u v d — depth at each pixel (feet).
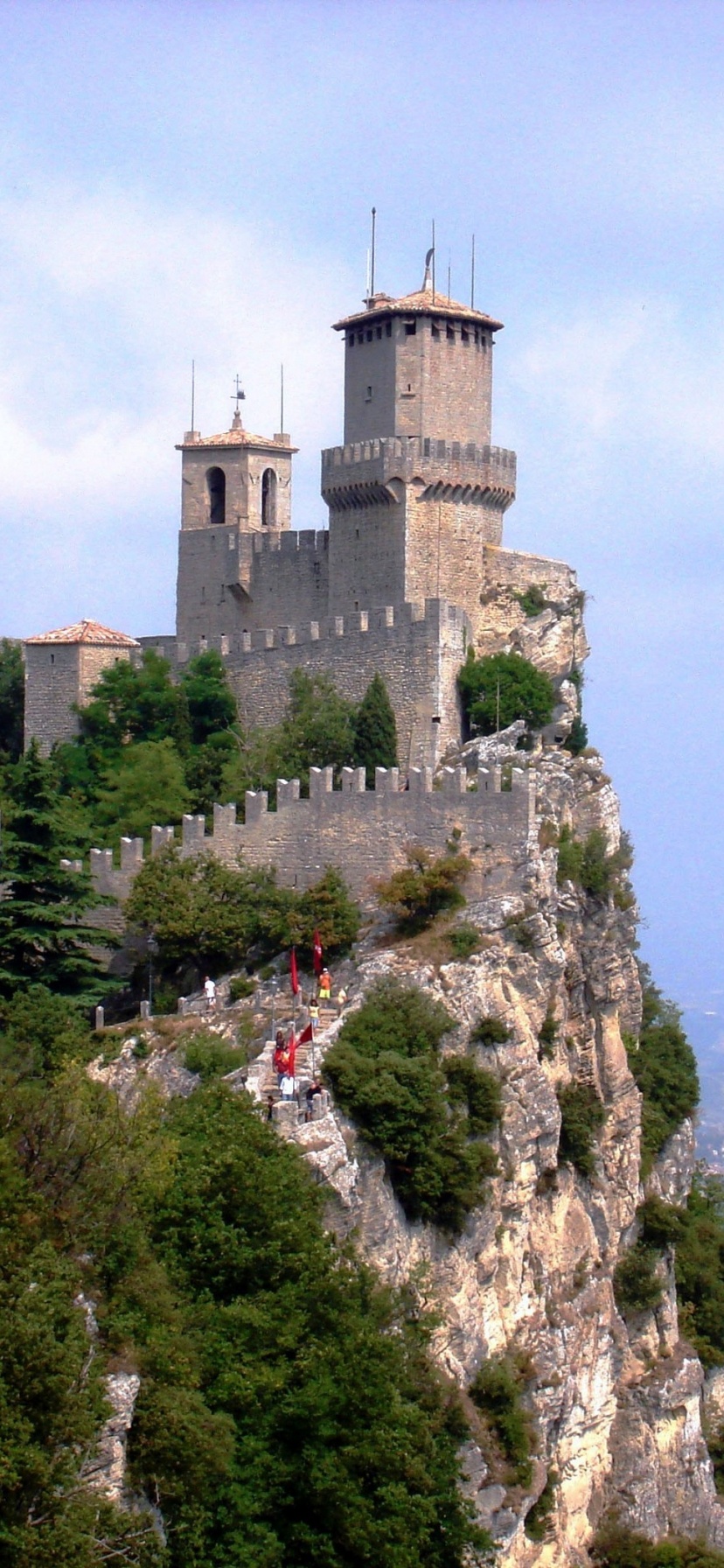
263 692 481.05
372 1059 360.07
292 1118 340.18
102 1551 225.56
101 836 451.12
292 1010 386.11
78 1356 224.74
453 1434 349.61
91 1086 323.57
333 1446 274.16
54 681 506.07
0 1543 211.41
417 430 490.90
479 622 492.13
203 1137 307.37
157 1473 244.22
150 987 412.16
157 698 485.15
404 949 391.04
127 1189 277.03
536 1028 393.91
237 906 414.21
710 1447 478.18
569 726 479.82
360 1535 268.41
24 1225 245.04
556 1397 383.24
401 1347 314.96
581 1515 396.98
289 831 418.92
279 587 509.76
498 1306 374.84
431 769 450.71
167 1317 262.88
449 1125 367.86
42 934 405.80
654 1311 440.04
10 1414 216.13
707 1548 417.49
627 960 435.12
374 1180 350.02
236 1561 257.14
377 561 487.61
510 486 499.51
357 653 467.11
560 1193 400.67
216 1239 284.61
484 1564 332.39
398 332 490.49
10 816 414.62
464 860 401.49
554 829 422.82
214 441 537.65
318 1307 287.89
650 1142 467.52
